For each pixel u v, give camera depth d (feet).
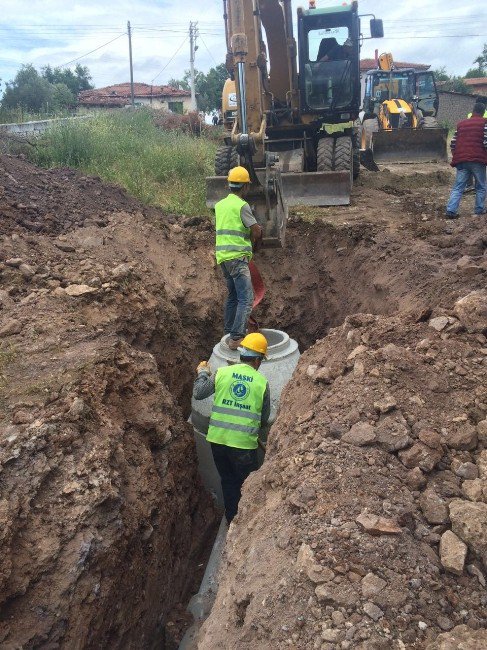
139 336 19.44
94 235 24.18
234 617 8.86
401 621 7.55
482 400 11.61
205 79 149.07
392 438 10.68
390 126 56.54
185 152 40.04
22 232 22.84
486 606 7.86
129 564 12.26
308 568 8.38
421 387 12.10
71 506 11.18
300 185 31.81
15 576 9.97
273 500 10.87
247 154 21.35
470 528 8.63
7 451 11.46
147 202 32.27
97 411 13.47
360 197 34.40
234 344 20.48
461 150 27.73
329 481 10.04
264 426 18.08
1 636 9.45
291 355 20.70
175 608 15.10
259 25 23.73
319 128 36.17
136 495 12.92
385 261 23.91
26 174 28.84
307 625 7.72
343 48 33.42
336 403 12.22
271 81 34.30
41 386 13.60
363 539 8.74
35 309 17.67
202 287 26.08
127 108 68.95
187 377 22.33
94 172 35.06
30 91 73.20
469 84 156.15
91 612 10.55
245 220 20.02
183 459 17.28
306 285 27.84
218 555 17.01
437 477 10.02
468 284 18.31
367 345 14.44
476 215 28.50
